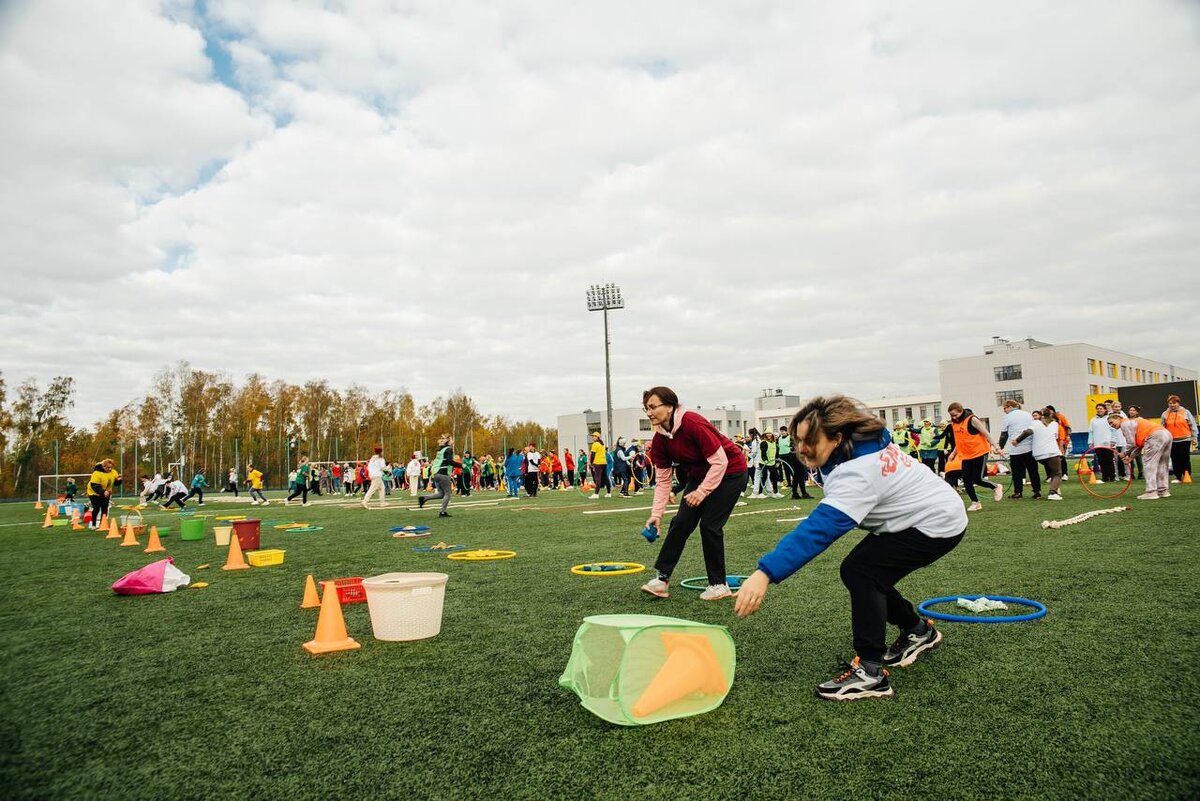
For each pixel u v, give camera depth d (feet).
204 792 7.44
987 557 21.02
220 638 14.30
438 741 8.63
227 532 33.45
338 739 8.79
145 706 10.26
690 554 25.46
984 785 7.09
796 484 53.26
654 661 9.39
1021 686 9.97
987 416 256.11
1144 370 287.89
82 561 28.94
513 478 78.38
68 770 8.08
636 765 7.79
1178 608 14.05
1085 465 60.95
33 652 13.58
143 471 204.23
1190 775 7.18
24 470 184.85
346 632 13.62
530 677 11.10
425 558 25.66
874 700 9.64
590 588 18.56
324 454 242.37
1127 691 9.61
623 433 266.98
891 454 9.89
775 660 11.57
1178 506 33.27
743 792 7.07
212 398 227.81
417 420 272.51
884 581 10.05
